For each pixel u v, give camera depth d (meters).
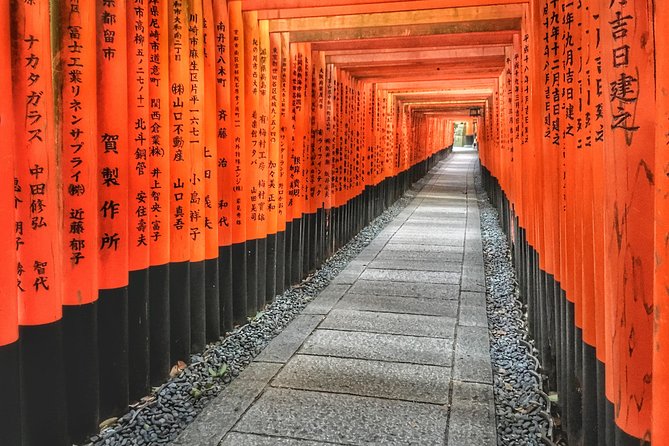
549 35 3.59
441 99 14.91
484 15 5.44
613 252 1.92
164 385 3.71
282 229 6.01
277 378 3.83
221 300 4.73
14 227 2.40
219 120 4.53
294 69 6.24
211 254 4.43
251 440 3.03
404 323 5.04
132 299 3.45
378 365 4.07
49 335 2.70
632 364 1.84
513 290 6.24
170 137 3.80
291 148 6.37
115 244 3.21
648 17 1.75
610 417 2.03
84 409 3.01
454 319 5.16
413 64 7.98
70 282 2.93
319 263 7.41
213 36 4.30
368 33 5.82
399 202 14.70
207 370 3.98
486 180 16.19
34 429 2.71
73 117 2.85
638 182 1.81
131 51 3.31
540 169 4.18
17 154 2.53
